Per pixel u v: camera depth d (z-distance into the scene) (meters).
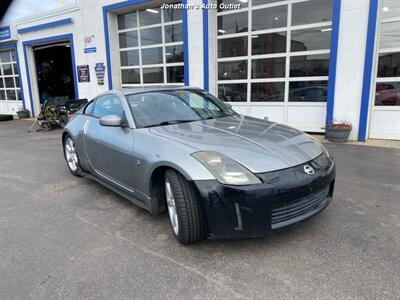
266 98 8.02
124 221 3.22
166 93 3.88
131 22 10.08
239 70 8.29
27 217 3.39
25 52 13.16
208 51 8.21
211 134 2.92
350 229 2.86
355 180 4.17
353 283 2.14
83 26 10.78
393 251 2.49
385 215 3.12
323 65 7.11
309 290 2.09
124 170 3.27
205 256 2.53
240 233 2.40
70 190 4.23
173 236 2.87
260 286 2.15
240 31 8.08
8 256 2.63
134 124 3.28
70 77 15.07
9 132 10.05
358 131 6.62
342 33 6.39
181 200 2.53
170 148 2.71
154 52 9.80
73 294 2.14
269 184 2.35
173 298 2.07
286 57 7.54
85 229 3.07
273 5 7.48
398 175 4.34
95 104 4.31
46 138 8.62
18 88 14.27
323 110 7.26
